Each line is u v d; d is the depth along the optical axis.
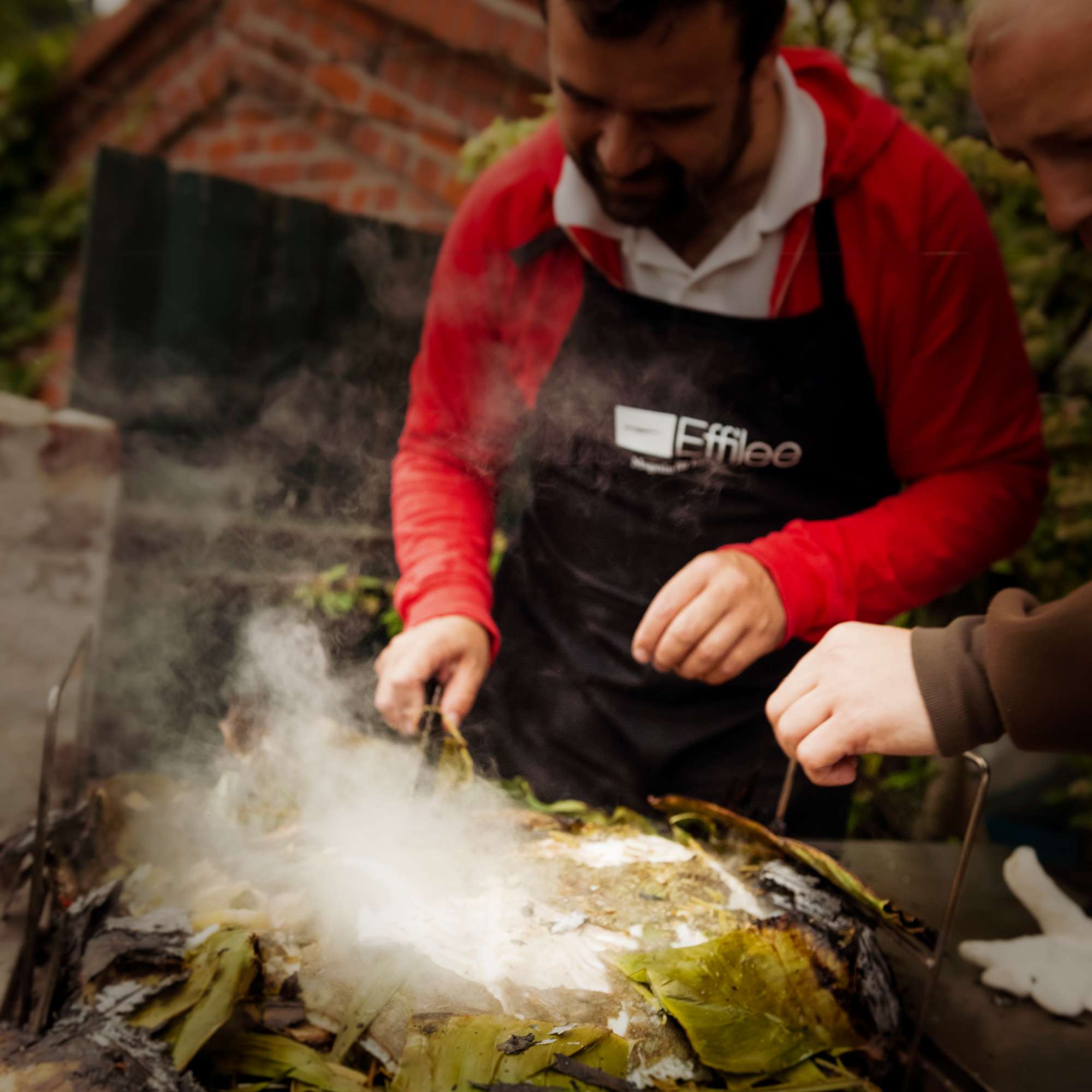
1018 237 1.60
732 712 1.09
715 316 1.04
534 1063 0.51
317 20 2.73
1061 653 0.56
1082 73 0.58
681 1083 0.55
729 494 1.09
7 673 0.87
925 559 0.95
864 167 0.97
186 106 3.17
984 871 0.93
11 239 3.55
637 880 0.70
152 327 2.20
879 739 0.63
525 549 1.23
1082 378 1.67
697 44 0.73
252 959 0.56
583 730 1.13
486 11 2.40
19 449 0.86
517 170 1.13
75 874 0.70
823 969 0.62
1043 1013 0.70
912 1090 0.62
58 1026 0.54
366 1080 0.52
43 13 3.83
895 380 1.03
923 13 1.69
